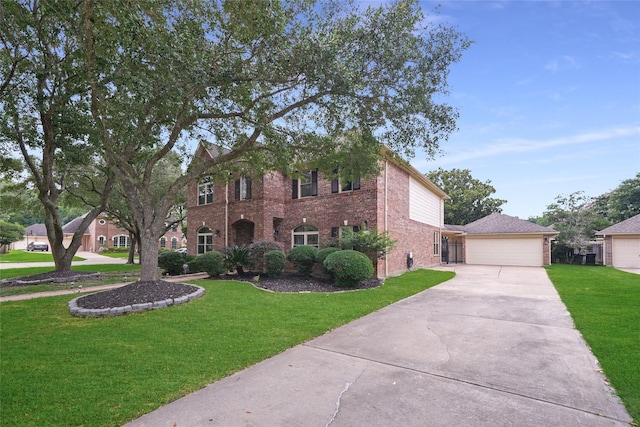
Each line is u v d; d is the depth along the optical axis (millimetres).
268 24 6848
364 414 3201
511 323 6562
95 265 21969
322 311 7438
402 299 9062
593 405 3379
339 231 14414
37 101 9836
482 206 34750
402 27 7734
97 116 8266
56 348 4961
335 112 9195
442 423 3049
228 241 17375
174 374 4086
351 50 7852
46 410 3217
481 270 18281
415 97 8250
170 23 6891
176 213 27188
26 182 17359
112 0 5969
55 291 10453
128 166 9164
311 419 3111
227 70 7180
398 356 4793
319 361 4602
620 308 7609
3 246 38594
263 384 3863
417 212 18609
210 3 6957
